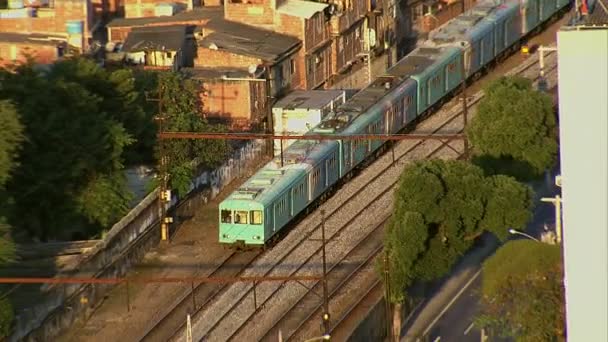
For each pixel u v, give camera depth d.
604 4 151.12
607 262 130.38
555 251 176.00
